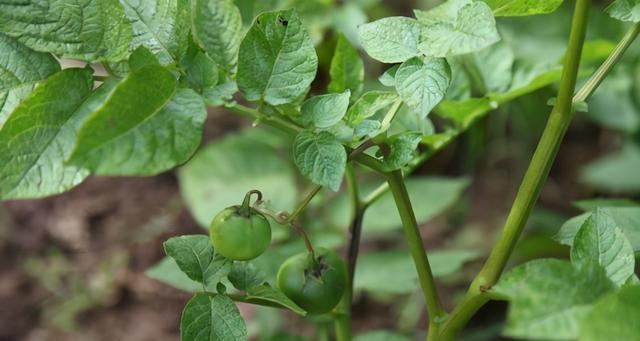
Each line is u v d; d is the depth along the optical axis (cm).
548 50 98
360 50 88
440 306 59
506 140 120
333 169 53
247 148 103
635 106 107
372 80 110
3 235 113
